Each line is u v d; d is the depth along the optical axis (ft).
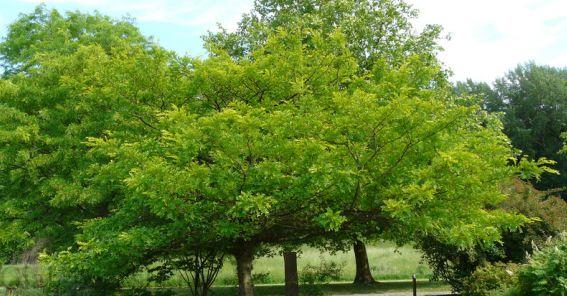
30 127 46.80
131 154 29.17
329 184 27.22
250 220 30.32
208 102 35.68
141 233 29.01
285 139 27.48
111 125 40.60
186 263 40.93
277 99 34.88
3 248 57.26
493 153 30.63
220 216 29.68
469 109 26.45
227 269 72.95
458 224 28.89
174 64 35.73
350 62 35.65
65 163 47.52
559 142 179.83
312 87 35.17
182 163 28.63
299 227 33.42
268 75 33.04
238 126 25.88
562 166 176.35
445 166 26.37
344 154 27.09
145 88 35.09
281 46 35.45
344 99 26.45
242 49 70.38
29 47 69.21
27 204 52.21
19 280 44.96
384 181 28.94
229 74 33.01
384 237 37.11
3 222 52.60
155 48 35.24
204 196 28.12
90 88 38.11
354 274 83.25
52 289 40.19
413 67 36.45
